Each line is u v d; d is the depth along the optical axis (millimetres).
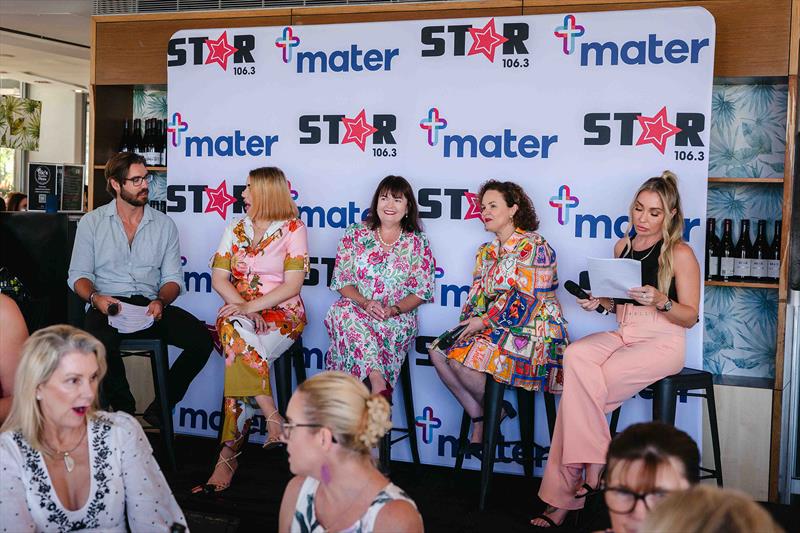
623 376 3785
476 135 4633
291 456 2059
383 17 4930
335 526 2047
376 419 2027
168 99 5156
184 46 5109
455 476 4559
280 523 2189
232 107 5051
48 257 5188
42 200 6465
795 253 4305
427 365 4730
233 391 4164
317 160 4914
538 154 4547
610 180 4453
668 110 4359
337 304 4516
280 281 4434
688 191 4352
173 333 4598
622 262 3670
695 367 4320
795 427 4355
